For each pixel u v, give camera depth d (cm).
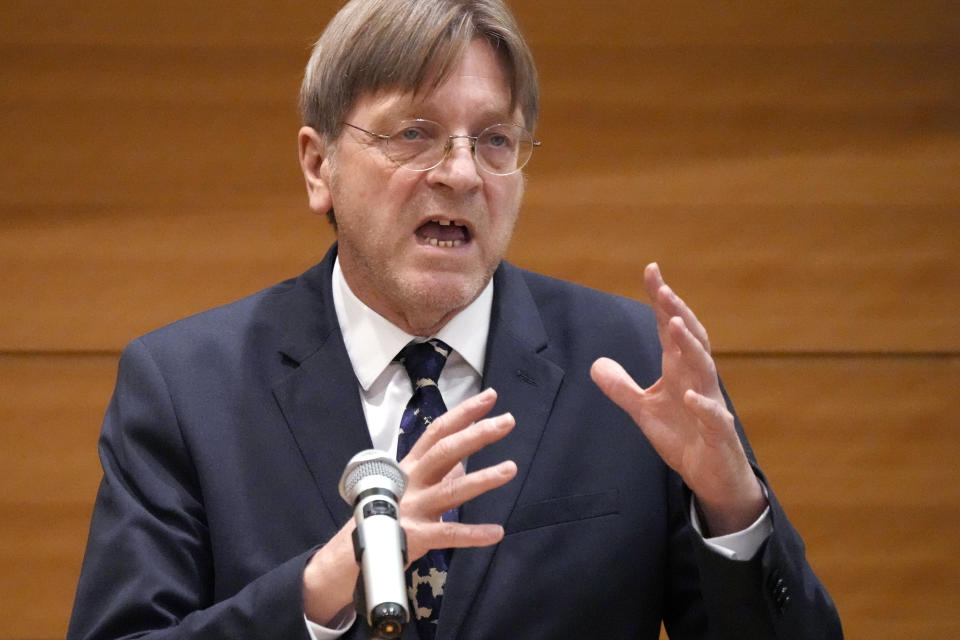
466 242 564
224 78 1015
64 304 1012
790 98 1012
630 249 1017
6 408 1012
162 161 1014
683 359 484
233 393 579
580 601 538
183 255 1016
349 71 560
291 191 1021
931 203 1011
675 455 491
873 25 1008
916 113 1010
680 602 569
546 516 550
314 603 475
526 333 599
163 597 525
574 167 1016
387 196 549
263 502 552
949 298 1013
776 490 1020
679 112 1015
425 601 535
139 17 1009
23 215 1009
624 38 1014
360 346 589
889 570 1015
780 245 1015
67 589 1007
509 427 453
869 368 1020
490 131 555
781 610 489
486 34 556
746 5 1011
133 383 588
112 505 559
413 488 460
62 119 1007
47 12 1004
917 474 1019
